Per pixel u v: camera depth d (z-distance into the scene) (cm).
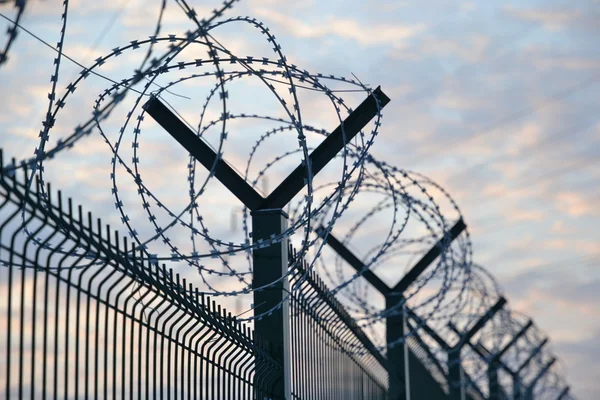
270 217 781
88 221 445
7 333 379
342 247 1088
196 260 650
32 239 414
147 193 596
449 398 1769
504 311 1692
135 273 490
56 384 418
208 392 621
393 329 1290
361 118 769
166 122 721
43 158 375
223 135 499
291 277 788
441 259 980
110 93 561
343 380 1091
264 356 735
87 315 454
